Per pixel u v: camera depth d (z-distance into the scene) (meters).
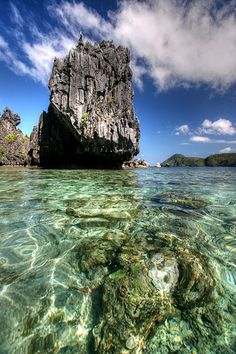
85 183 13.80
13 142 43.22
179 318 2.45
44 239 4.43
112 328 2.32
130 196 9.02
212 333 2.30
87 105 31.09
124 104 35.84
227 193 10.30
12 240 4.38
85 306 2.59
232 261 3.66
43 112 37.53
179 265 3.25
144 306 2.55
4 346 2.11
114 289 2.81
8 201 7.76
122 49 36.66
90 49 33.09
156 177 20.59
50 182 14.09
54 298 2.71
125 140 33.38
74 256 3.72
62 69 30.78
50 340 2.19
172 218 5.83
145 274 3.02
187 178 20.33
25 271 3.29
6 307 2.55
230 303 2.71
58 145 35.75
